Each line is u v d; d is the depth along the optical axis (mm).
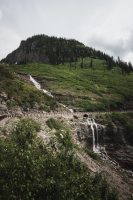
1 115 65438
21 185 32594
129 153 107562
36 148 41719
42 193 33812
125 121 121938
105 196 47875
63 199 34781
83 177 41844
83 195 37625
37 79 174500
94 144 100938
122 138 112625
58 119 88625
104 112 132750
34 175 34656
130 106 167750
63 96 148500
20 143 43000
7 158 35406
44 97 108688
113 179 67000
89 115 114938
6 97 83188
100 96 165250
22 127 46406
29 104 92000
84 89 170000
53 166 37812
